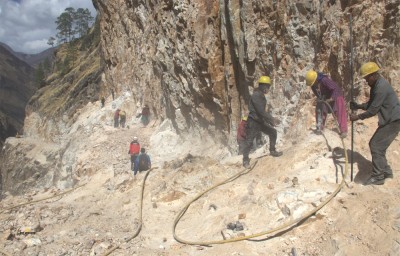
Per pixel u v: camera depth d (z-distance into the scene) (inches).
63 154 1120.8
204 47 524.1
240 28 465.1
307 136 339.9
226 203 300.2
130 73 1035.9
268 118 322.7
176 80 639.8
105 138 849.5
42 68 3878.0
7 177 1991.9
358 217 225.8
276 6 414.6
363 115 244.8
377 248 203.9
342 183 256.7
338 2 352.5
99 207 385.7
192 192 347.9
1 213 389.7
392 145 275.3
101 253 269.9
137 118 920.9
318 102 328.2
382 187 242.4
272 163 328.2
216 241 245.9
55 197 492.7
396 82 294.7
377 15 316.8
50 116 1971.0
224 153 517.7
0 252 276.7
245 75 468.4
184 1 571.8
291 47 401.1
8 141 2108.8
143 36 909.8
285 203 259.9
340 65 341.7
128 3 1009.5
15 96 6766.7
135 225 315.3
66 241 292.8
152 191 376.2
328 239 222.1
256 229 252.2
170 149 656.4
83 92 1776.6
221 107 524.7
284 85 411.2
